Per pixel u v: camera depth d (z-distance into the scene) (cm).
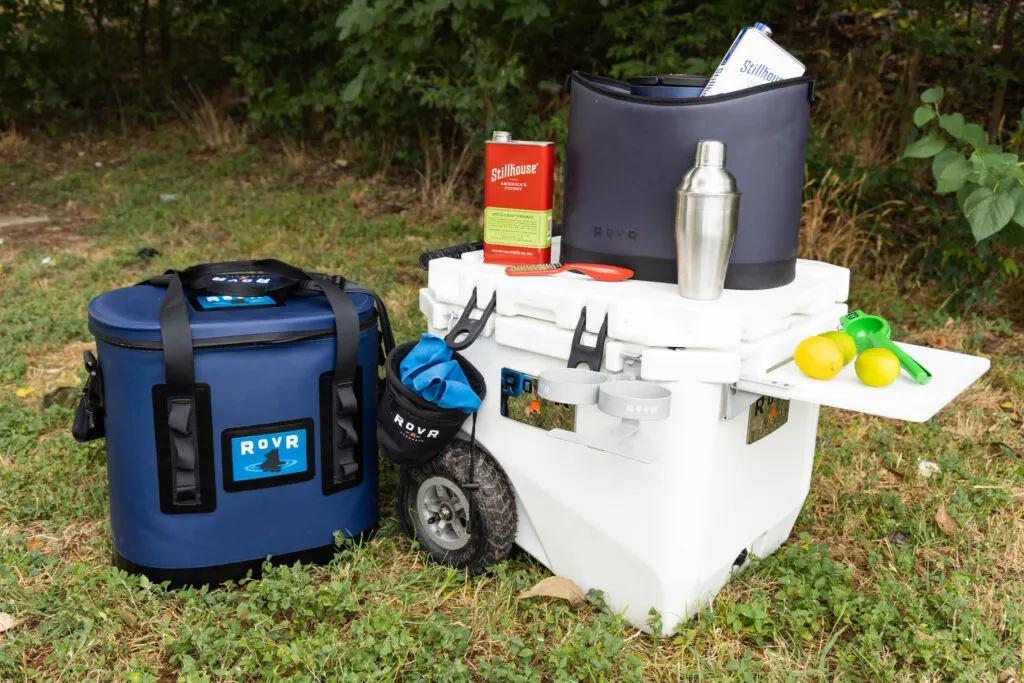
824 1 691
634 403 185
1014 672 211
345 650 212
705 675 213
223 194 724
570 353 213
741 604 236
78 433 246
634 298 206
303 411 236
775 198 216
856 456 327
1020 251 489
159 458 227
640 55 659
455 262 249
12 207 709
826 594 239
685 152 213
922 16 570
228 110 928
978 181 374
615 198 224
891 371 195
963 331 443
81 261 565
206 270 260
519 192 240
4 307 469
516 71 601
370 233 617
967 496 294
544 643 221
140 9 955
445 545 256
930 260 496
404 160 747
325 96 770
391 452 237
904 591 238
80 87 962
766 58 220
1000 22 596
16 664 213
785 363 218
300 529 245
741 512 231
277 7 828
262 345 226
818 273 247
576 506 228
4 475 301
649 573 219
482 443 245
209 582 238
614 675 212
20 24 930
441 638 220
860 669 216
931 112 397
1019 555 264
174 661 214
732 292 217
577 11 682
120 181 782
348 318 233
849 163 543
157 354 220
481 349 239
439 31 665
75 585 238
